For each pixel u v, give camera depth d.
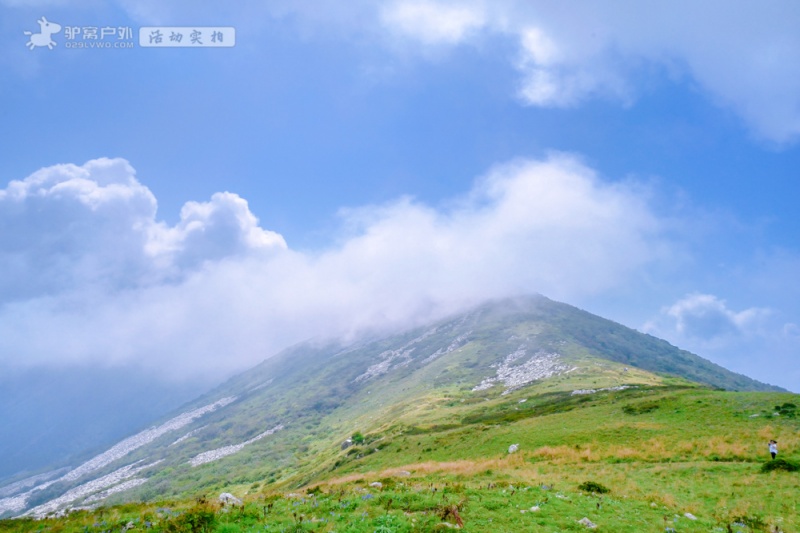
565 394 134.75
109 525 20.16
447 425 114.94
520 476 42.16
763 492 29.91
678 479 36.16
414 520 19.27
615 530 20.44
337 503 22.48
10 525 21.03
